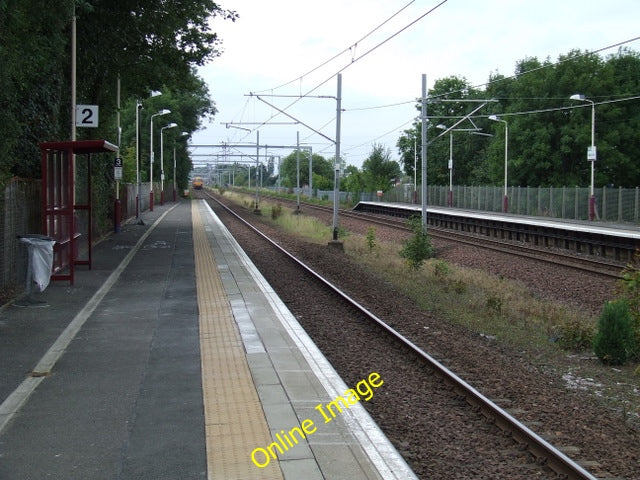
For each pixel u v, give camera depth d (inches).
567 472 229.1
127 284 598.5
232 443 230.8
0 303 484.4
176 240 1073.5
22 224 564.7
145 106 2859.3
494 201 2472.9
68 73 829.2
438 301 625.0
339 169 1125.7
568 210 2026.3
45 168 554.6
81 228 923.4
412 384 342.0
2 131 494.6
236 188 5989.2
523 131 2395.4
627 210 1811.0
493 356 411.5
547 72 2365.9
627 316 422.9
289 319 448.8
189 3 989.2
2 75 449.7
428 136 3511.3
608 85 2327.8
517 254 1011.9
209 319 446.3
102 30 924.0
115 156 1305.4
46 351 358.0
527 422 287.6
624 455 256.1
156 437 236.1
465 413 298.5
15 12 438.3
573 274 824.9
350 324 490.3
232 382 302.5
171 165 3203.7
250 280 627.2
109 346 370.3
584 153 2310.5
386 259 978.1
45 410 264.8
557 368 400.8
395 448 239.0
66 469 209.9
